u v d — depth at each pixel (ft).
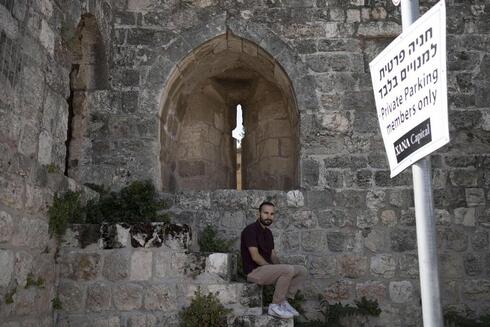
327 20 27.30
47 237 17.79
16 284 15.47
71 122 25.86
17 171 15.58
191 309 17.85
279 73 27.73
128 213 23.84
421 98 7.95
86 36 24.72
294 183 28.14
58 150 18.93
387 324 23.73
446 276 24.41
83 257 18.66
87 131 25.84
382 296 24.09
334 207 25.17
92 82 26.18
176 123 30.48
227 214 25.17
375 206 25.14
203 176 30.99
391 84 8.96
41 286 17.19
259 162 31.24
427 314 7.55
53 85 18.54
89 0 22.74
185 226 19.02
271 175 30.37
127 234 18.83
